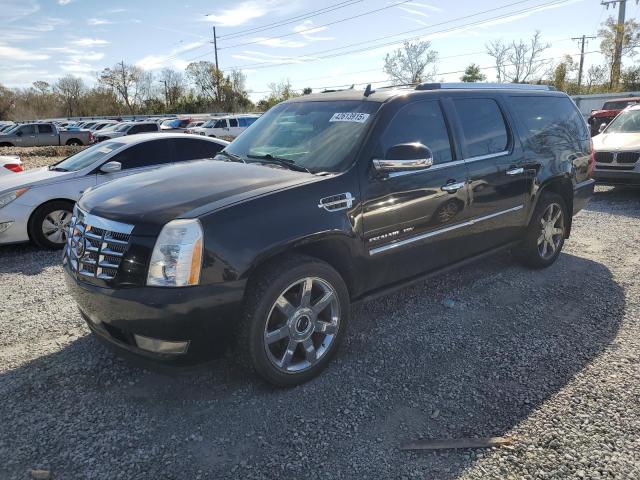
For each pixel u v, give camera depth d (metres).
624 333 3.96
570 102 5.76
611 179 9.27
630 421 2.89
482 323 4.16
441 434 2.80
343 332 3.46
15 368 3.48
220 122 27.97
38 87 96.12
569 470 2.52
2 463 2.58
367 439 2.76
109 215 3.02
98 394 3.18
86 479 2.48
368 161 3.54
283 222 3.05
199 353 2.91
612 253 6.02
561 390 3.20
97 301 2.93
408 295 4.75
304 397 3.15
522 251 5.25
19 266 5.97
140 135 7.83
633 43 43.88
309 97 4.53
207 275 2.79
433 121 4.08
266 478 2.49
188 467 2.56
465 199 4.21
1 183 6.82
